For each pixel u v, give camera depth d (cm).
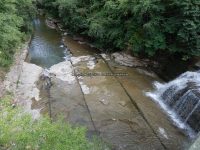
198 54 1523
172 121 1259
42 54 2084
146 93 1482
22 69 1697
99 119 1246
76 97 1417
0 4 1667
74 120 1234
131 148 1073
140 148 1076
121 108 1333
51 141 615
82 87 1516
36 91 1466
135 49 1742
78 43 2327
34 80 1576
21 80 1563
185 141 1121
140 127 1196
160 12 1600
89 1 2389
